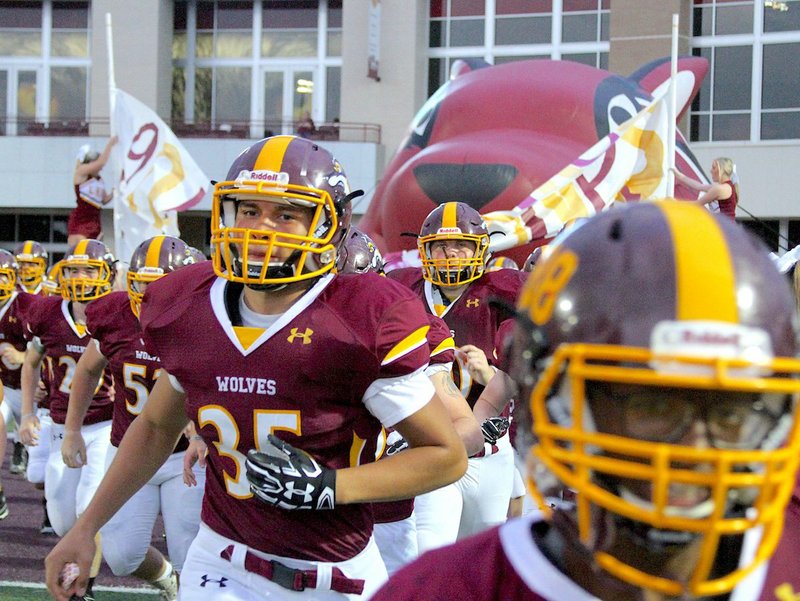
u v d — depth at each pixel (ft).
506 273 16.78
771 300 3.91
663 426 3.97
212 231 8.39
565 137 31.55
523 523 4.65
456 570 4.63
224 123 68.23
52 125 67.05
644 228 4.06
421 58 64.13
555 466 4.12
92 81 66.95
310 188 8.19
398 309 8.16
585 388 4.05
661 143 24.50
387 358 8.05
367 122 63.62
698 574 3.95
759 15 58.59
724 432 3.97
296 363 8.08
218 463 8.63
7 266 24.84
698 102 59.57
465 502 15.83
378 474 8.00
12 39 69.97
